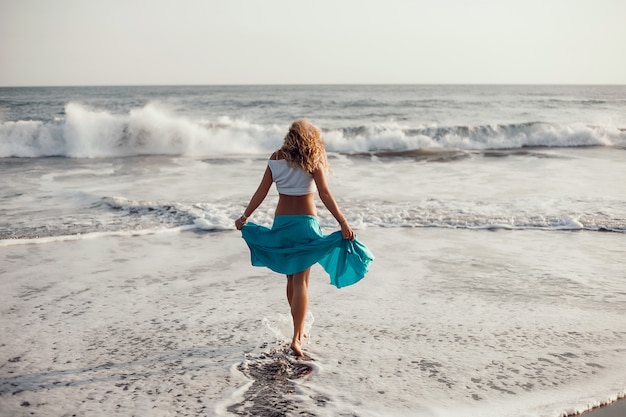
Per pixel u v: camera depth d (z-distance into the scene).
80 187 10.60
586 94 74.38
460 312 4.55
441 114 38.00
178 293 5.02
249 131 19.64
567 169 13.05
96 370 3.48
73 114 17.50
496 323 4.31
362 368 3.52
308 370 3.49
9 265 5.80
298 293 3.73
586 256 6.21
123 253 6.31
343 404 3.06
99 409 3.00
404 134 20.69
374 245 6.64
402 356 3.71
